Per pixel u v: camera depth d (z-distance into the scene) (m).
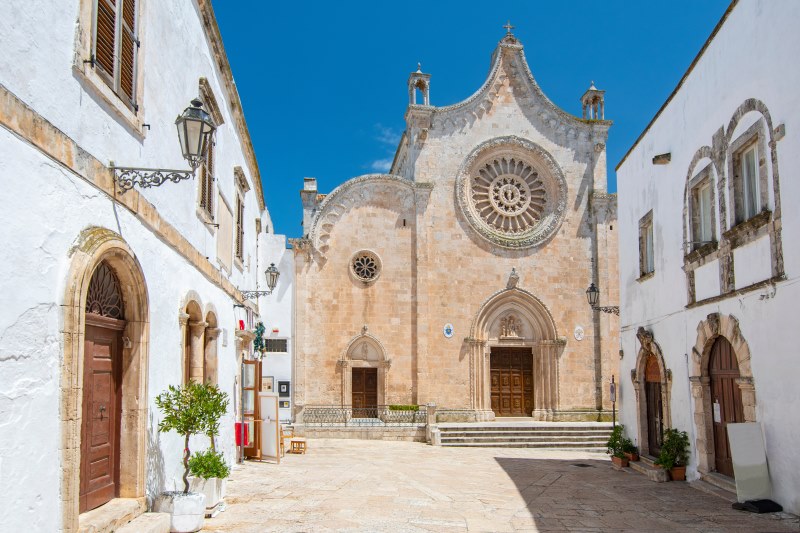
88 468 8.23
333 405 29.56
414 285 30.78
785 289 11.29
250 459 19.75
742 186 13.41
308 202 31.48
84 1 7.35
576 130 33.38
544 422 30.27
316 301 30.17
